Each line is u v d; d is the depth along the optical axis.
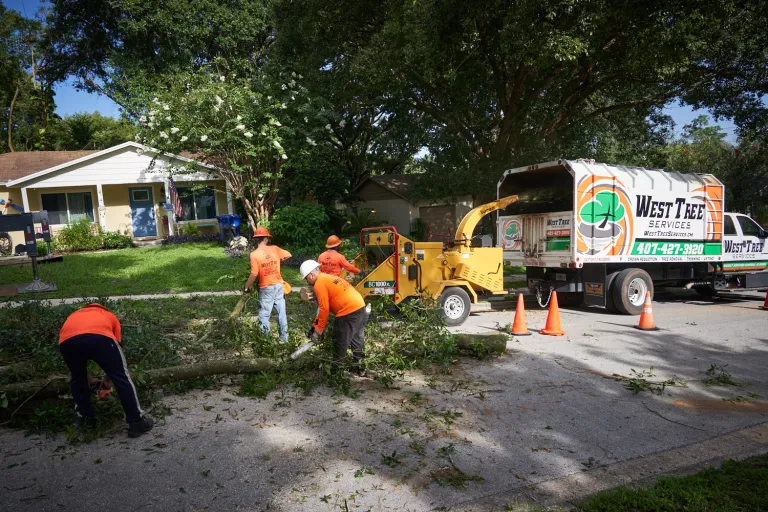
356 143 29.39
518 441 4.32
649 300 8.95
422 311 7.75
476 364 6.66
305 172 21.23
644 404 5.20
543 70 18.08
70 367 4.26
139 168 21.27
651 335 8.41
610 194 10.41
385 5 16.84
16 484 3.60
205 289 12.75
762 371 6.36
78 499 3.41
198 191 21.66
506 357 6.96
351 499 3.40
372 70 16.48
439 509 3.29
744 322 9.56
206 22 24.75
